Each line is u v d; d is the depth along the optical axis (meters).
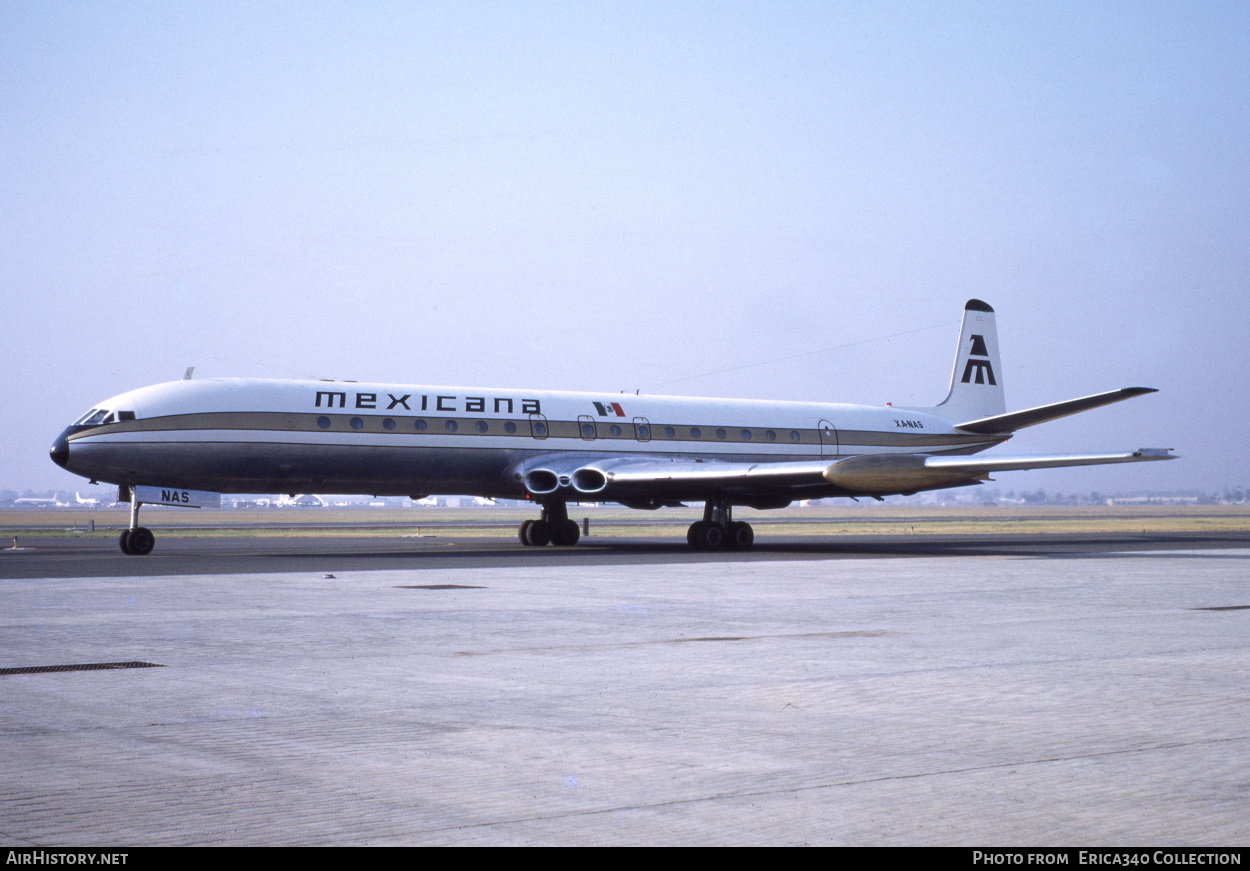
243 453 34.56
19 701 10.58
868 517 134.62
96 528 83.25
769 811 7.09
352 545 45.50
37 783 7.73
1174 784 7.66
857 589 22.66
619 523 97.25
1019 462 34.09
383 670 12.35
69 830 6.73
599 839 6.57
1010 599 20.52
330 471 35.91
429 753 8.55
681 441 42.41
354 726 9.49
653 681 11.65
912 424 48.41
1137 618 17.39
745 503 41.88
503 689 11.20
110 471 33.53
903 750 8.61
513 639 14.90
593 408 41.00
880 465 35.28
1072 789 7.54
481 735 9.15
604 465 39.34
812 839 6.55
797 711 10.09
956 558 33.97
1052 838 6.55
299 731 9.31
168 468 33.91
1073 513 156.25
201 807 7.19
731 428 43.75
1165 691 11.04
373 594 21.36
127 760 8.35
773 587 23.14
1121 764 8.18
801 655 13.45
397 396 37.25
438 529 77.75
